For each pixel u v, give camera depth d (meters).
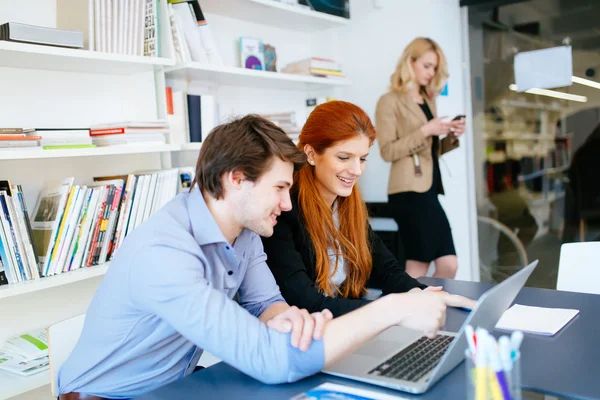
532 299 1.57
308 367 1.01
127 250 1.14
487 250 3.48
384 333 1.28
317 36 3.73
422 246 3.33
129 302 1.12
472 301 1.42
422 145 3.33
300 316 1.07
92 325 1.21
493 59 3.38
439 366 0.95
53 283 1.91
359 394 0.95
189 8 2.55
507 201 3.41
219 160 1.13
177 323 1.03
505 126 3.38
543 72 3.23
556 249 3.26
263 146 1.13
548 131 3.25
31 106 2.21
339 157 1.65
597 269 1.88
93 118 2.42
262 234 1.20
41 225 2.05
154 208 2.29
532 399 0.92
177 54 2.45
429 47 3.33
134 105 2.50
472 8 3.41
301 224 1.65
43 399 1.81
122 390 1.22
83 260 2.07
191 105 2.56
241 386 1.04
